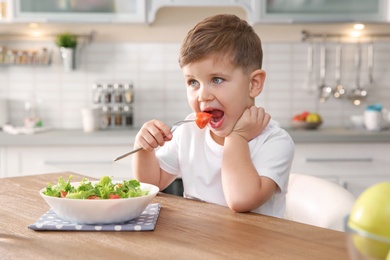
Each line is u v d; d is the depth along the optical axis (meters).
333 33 3.54
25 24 3.34
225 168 1.27
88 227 1.04
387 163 3.13
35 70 3.50
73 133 3.14
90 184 1.13
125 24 3.28
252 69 1.34
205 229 1.05
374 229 0.66
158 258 0.87
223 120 1.32
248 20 3.46
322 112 3.60
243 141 1.31
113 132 3.15
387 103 3.63
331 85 3.59
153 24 3.47
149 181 1.49
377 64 3.60
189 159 1.51
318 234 1.01
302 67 3.57
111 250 0.91
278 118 3.59
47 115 3.53
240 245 0.94
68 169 3.06
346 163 3.11
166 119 3.55
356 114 3.62
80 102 3.53
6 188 1.46
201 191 1.48
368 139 3.10
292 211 1.50
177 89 3.54
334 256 0.88
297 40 3.55
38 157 3.05
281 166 1.33
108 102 3.42
